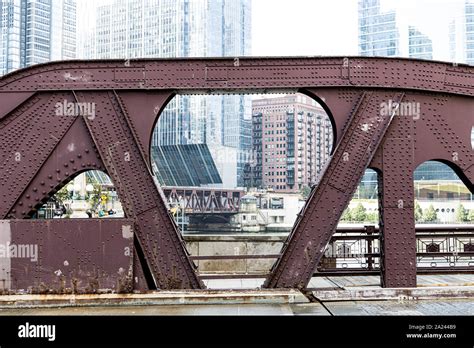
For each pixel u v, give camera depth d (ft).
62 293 26.43
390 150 28.43
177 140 435.94
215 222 363.35
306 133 466.70
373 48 483.51
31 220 26.61
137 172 27.45
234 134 455.63
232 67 27.86
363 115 28.22
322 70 28.07
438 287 28.45
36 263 26.53
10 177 27.37
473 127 29.04
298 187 452.35
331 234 27.61
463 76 28.99
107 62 27.76
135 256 27.02
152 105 27.84
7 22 423.64
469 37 442.91
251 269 42.75
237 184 453.17
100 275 26.58
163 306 26.16
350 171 27.89
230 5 482.28
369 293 27.63
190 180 435.53
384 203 28.25
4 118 27.48
